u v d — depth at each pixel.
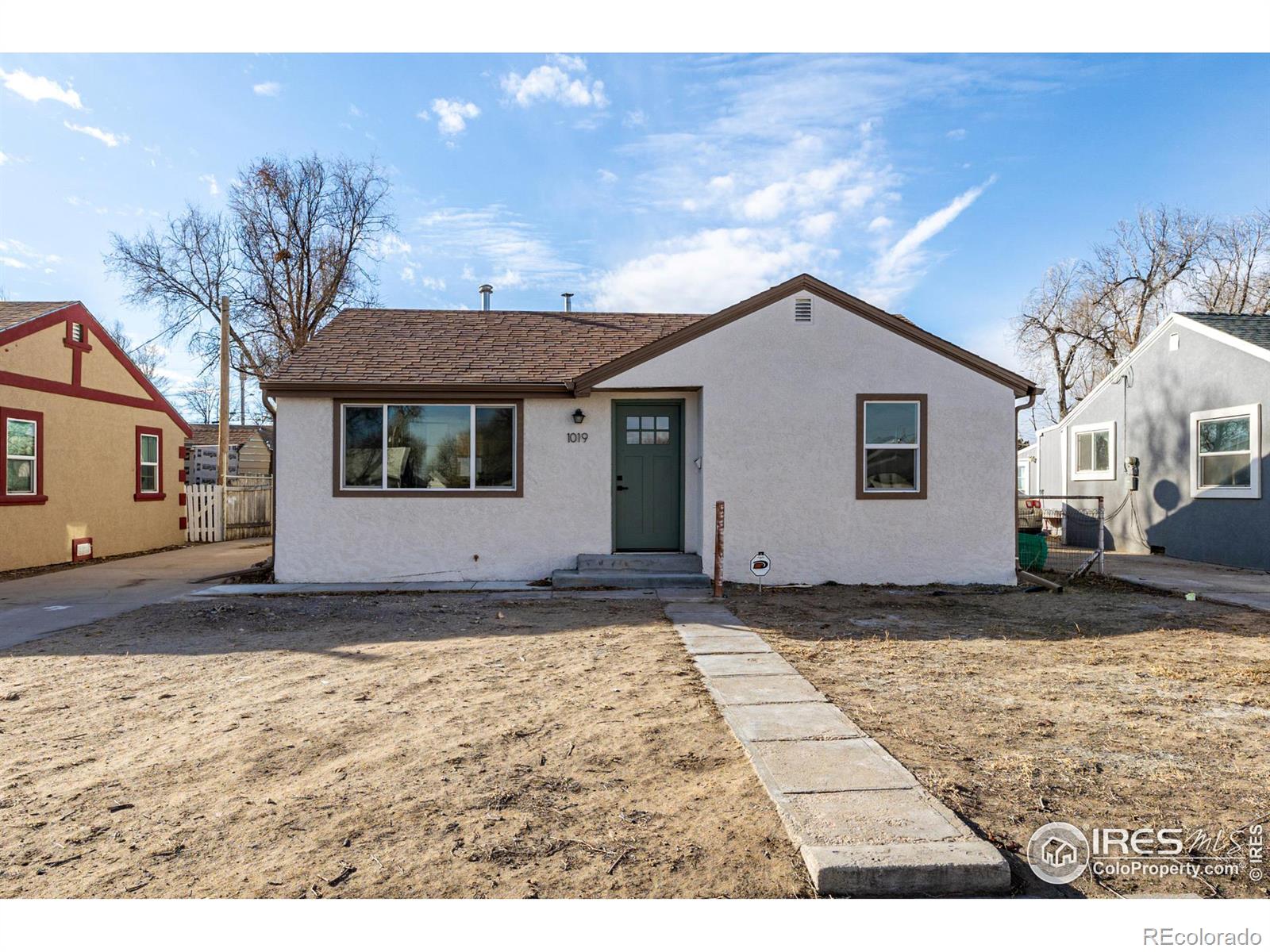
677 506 11.23
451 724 4.71
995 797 3.62
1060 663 6.24
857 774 3.81
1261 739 4.44
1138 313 32.12
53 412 13.81
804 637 7.23
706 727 4.61
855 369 10.65
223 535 19.23
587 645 6.92
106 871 3.01
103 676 5.95
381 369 10.98
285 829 3.33
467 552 10.83
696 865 3.02
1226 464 13.63
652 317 14.05
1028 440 38.84
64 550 14.08
